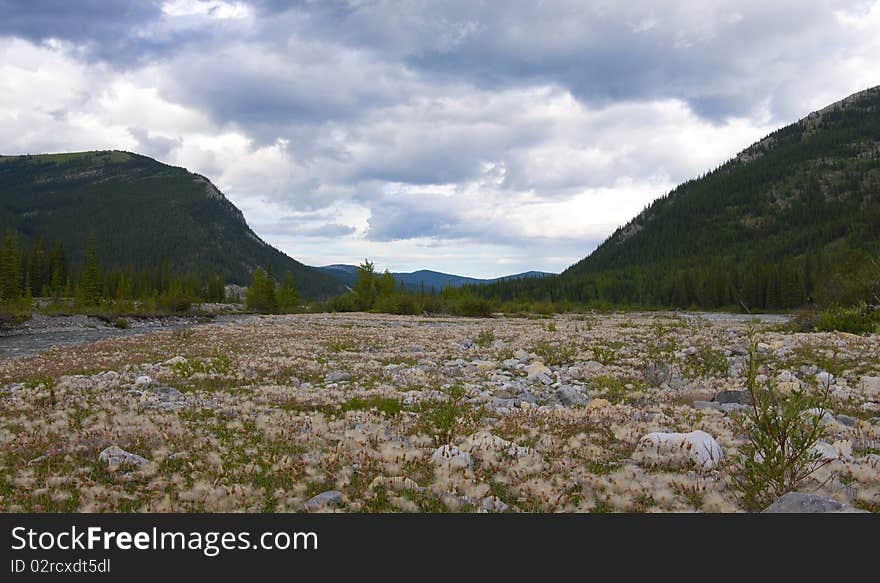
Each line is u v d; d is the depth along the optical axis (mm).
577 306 125625
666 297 149625
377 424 9555
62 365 19078
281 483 6551
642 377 17016
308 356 21688
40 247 113500
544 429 9211
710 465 6824
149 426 8859
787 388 12375
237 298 160500
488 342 27312
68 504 5922
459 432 8875
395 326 46281
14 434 8766
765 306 115500
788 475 6023
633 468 6852
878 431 8914
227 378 15672
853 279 36969
